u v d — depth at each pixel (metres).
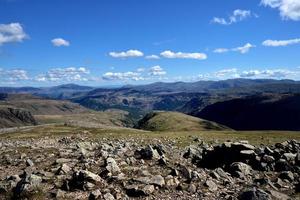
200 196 22.22
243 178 27.16
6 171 31.36
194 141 66.75
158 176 24.92
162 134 98.31
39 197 21.97
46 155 39.03
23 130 172.25
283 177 27.16
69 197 22.05
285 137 77.62
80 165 30.28
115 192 22.59
